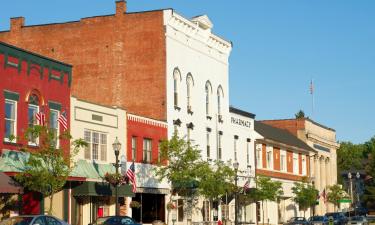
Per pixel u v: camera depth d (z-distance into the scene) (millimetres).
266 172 70812
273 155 73562
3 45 35062
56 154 32562
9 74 35562
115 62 52625
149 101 51469
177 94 53031
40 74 37969
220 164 53250
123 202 44938
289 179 78000
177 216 51656
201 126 56594
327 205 96500
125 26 52688
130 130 46188
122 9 52875
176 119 52281
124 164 44656
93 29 53406
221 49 61156
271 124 90312
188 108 54438
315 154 88500
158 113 51125
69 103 40188
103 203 43531
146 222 47906
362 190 145250
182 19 53469
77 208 40688
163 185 49375
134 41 52312
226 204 59000
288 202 77625
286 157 77750
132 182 41688
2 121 34812
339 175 143625
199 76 56750
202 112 57000
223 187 49531
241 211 65000
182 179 45500
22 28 55406
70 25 54094
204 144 56938
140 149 47188
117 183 37062
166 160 47438
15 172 33719
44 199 38000
